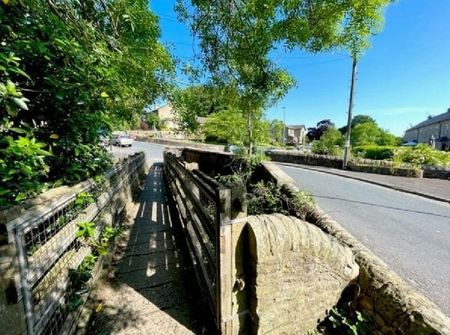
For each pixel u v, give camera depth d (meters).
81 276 1.80
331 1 1.96
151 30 2.78
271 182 3.78
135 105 3.20
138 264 2.85
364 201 6.28
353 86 12.30
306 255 1.81
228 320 1.73
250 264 1.72
